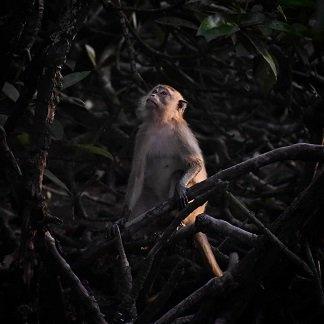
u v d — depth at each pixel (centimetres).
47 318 905
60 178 1339
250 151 1653
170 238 925
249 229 1187
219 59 1636
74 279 858
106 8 1055
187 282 1079
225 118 1719
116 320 854
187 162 1173
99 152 1060
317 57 1132
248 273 858
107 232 1008
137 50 1672
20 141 1095
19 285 903
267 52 928
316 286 901
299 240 885
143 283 869
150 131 1220
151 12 1040
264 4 934
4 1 1040
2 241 1042
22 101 937
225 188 858
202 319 862
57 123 1043
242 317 933
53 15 1138
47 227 870
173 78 1512
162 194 1211
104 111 1736
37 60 882
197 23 1284
